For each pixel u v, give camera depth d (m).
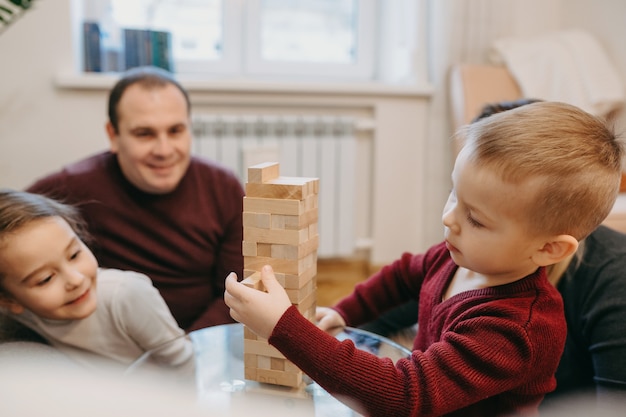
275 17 2.65
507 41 2.35
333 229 2.53
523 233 0.64
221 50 2.61
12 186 2.21
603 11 2.39
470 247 0.67
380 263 2.64
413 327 1.22
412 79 2.49
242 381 0.69
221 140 2.35
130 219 1.40
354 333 0.90
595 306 0.88
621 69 2.32
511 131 0.63
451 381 0.62
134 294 0.99
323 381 0.61
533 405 0.64
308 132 2.44
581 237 0.69
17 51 2.13
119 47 2.32
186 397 0.32
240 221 1.47
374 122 2.51
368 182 2.62
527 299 0.68
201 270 1.45
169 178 1.36
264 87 2.36
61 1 2.13
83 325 0.95
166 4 2.51
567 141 0.63
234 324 0.96
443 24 2.38
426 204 2.52
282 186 0.61
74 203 1.38
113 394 0.25
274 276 0.63
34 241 0.87
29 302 0.90
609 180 0.66
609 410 0.53
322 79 2.72
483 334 0.64
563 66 2.14
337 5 2.71
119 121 1.34
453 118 2.27
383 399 0.60
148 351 0.85
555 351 0.67
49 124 2.20
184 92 1.44
